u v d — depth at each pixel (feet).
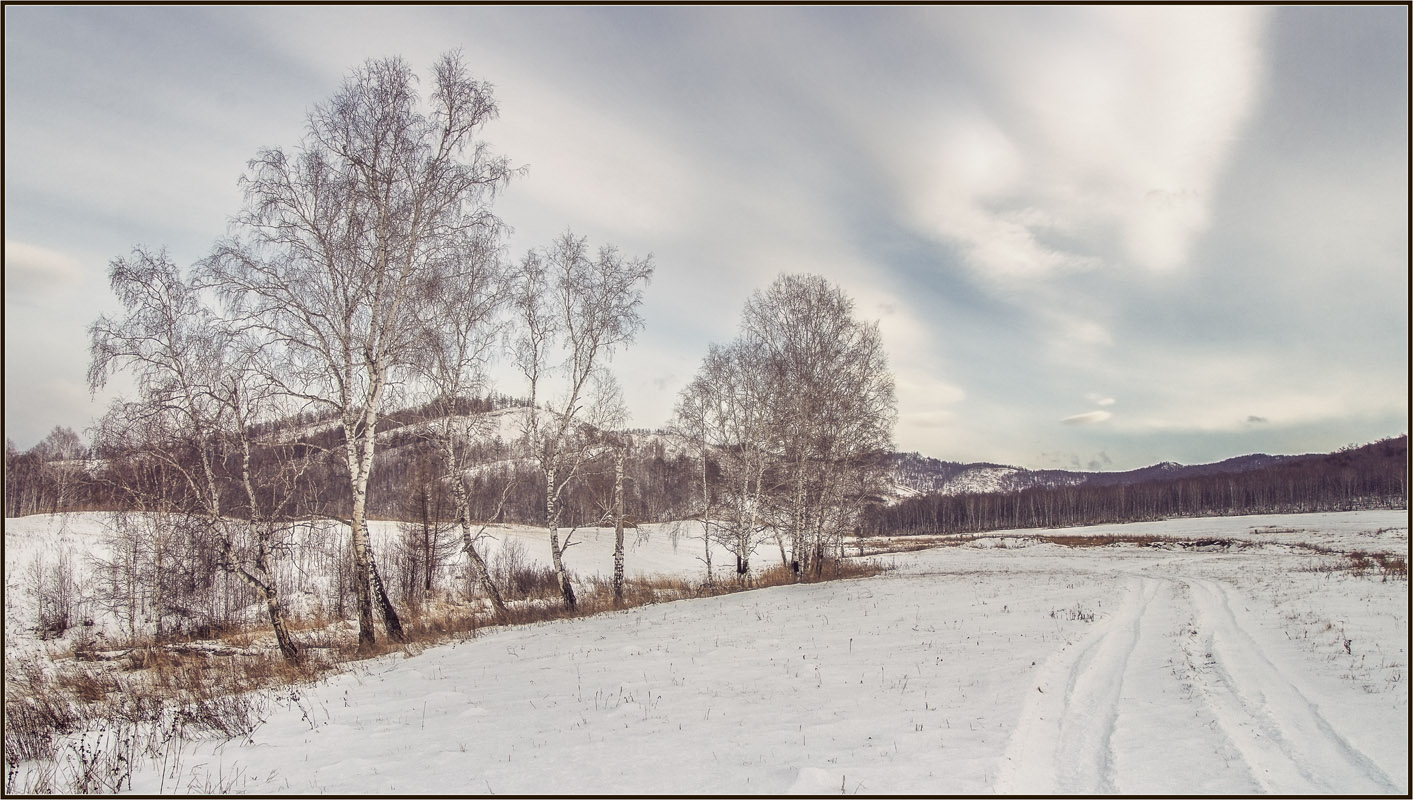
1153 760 22.22
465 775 23.24
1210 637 44.34
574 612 72.95
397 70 55.67
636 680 37.65
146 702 38.63
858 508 102.06
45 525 107.55
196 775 24.67
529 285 74.38
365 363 55.88
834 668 38.45
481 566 73.46
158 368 49.01
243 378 50.88
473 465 77.56
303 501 57.11
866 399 94.32
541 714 31.32
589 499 89.66
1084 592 74.43
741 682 36.04
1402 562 98.27
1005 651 41.06
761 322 95.14
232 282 50.06
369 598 55.57
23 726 34.17
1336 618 47.91
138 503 59.36
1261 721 25.57
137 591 75.92
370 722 31.53
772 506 96.63
